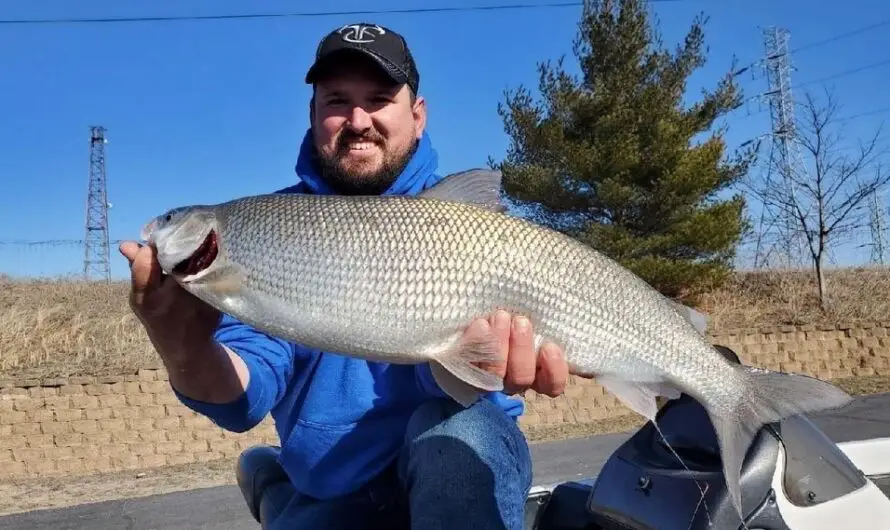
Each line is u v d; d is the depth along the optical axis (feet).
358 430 2.79
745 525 2.29
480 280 2.40
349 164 3.02
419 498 2.28
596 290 2.51
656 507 2.46
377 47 2.96
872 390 11.91
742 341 13.41
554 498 3.13
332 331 2.37
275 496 3.08
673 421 2.74
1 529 6.63
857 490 2.45
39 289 16.20
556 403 11.30
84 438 9.86
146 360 11.05
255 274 2.37
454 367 2.33
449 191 2.57
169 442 10.03
